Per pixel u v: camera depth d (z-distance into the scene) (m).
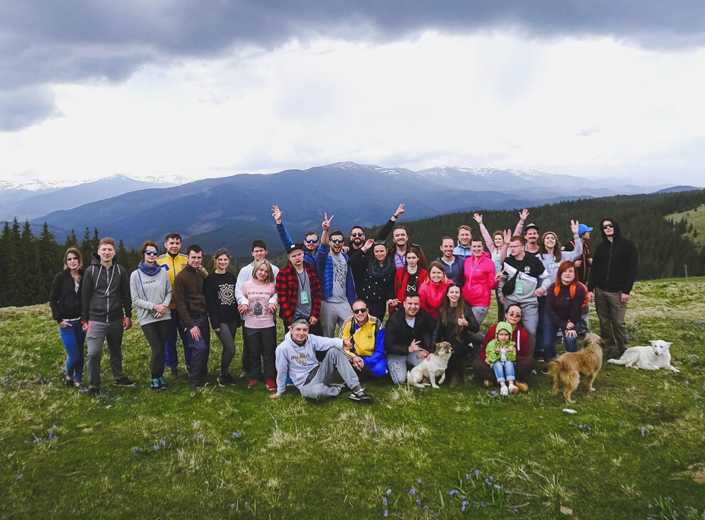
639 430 7.12
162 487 5.99
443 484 5.97
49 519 5.32
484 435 7.27
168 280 9.96
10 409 8.27
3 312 19.80
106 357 11.95
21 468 6.35
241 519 5.34
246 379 10.52
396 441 7.13
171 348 10.70
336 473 6.30
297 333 8.98
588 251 12.88
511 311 9.42
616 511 5.27
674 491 5.54
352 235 11.80
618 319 10.83
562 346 11.92
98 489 5.92
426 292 10.17
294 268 9.87
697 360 10.29
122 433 7.56
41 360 11.72
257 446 7.14
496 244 13.09
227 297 10.05
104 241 9.22
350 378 8.94
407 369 10.31
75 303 9.48
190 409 8.64
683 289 22.28
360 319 9.75
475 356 10.67
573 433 7.16
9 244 67.50
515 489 5.79
